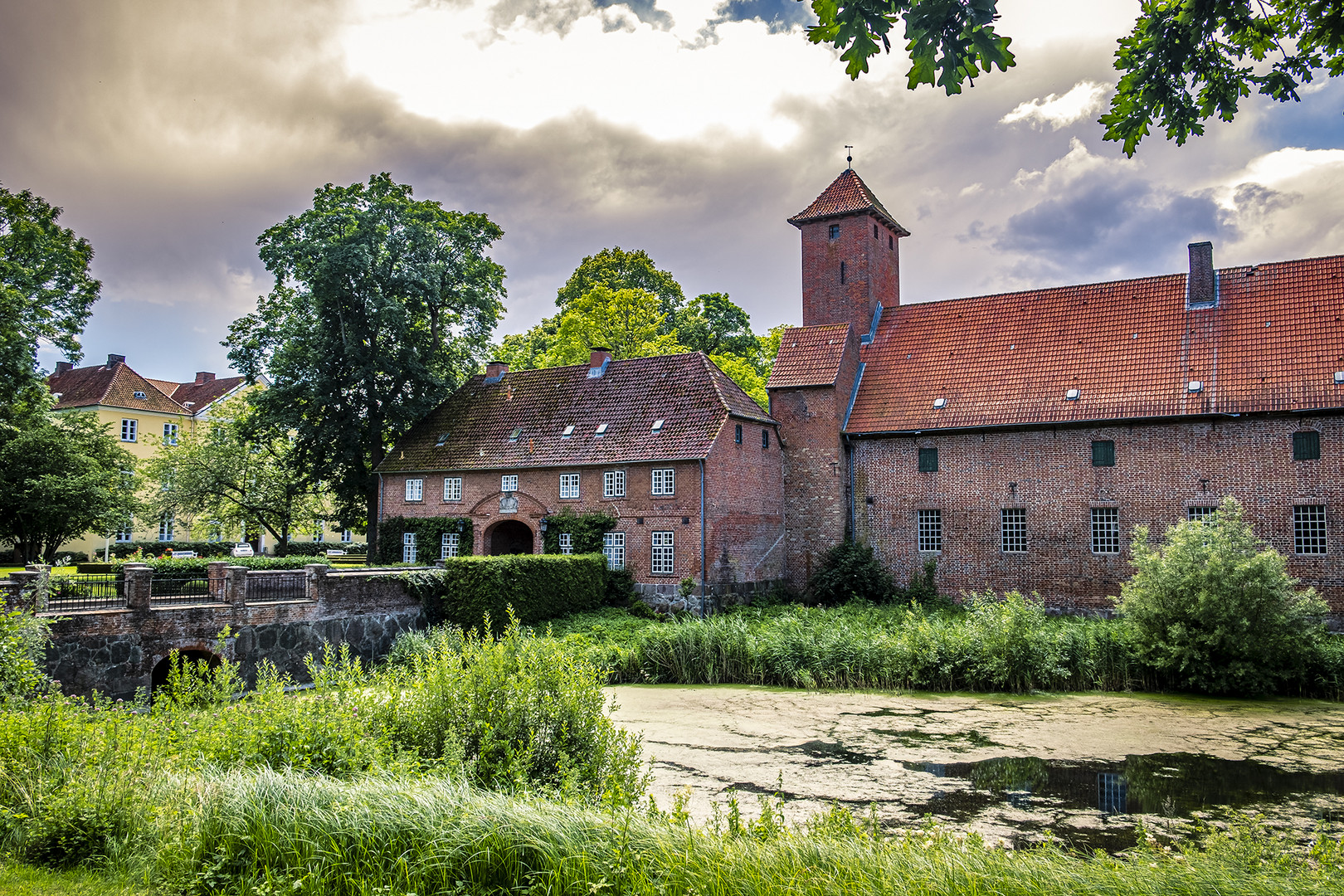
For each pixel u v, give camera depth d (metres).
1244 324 31.83
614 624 30.52
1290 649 21.28
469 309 44.91
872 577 34.69
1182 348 32.31
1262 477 29.53
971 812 12.94
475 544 38.59
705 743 17.08
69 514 35.78
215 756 9.68
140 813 8.34
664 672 24.75
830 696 22.02
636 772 11.02
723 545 33.78
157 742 10.06
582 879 7.23
